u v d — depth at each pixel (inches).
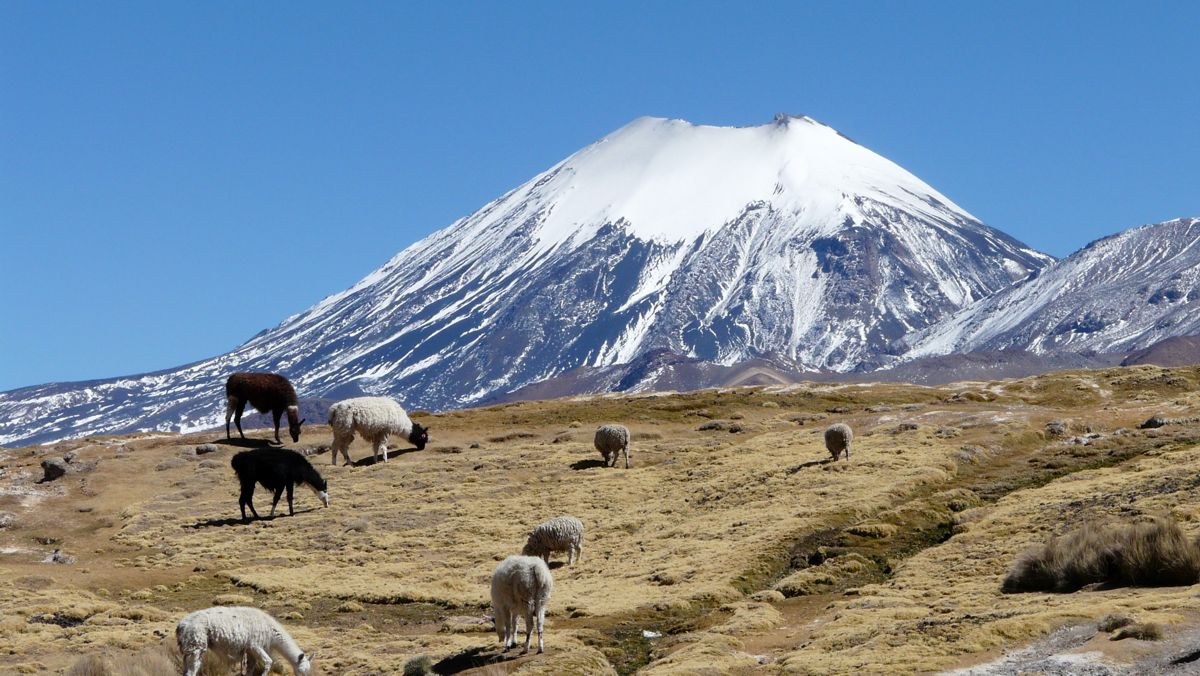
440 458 3314.5
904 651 1163.9
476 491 2864.2
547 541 2080.5
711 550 2058.3
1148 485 1931.6
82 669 1232.8
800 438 3144.7
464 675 1304.1
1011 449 2679.6
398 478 3061.0
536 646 1437.0
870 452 2726.4
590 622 1631.4
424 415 4276.6
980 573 1630.2
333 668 1425.9
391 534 2504.9
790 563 1923.0
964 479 2418.8
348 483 3034.0
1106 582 1385.3
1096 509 1838.1
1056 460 2475.4
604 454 3073.3
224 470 3240.7
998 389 3902.6
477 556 2267.5
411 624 1769.2
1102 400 3572.8
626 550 2188.7
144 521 2733.8
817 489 2417.6
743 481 2642.7
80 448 3649.1
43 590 1951.3
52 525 2785.4
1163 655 1011.9
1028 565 1485.0
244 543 2468.0
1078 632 1130.7
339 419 3253.0
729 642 1408.7
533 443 3528.5
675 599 1723.7
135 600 1971.0
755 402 4020.7
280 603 1946.4
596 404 4207.7
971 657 1108.5
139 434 3919.8
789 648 1353.3
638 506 2605.8
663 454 3186.5
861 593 1632.6
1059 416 3011.8
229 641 1162.6
